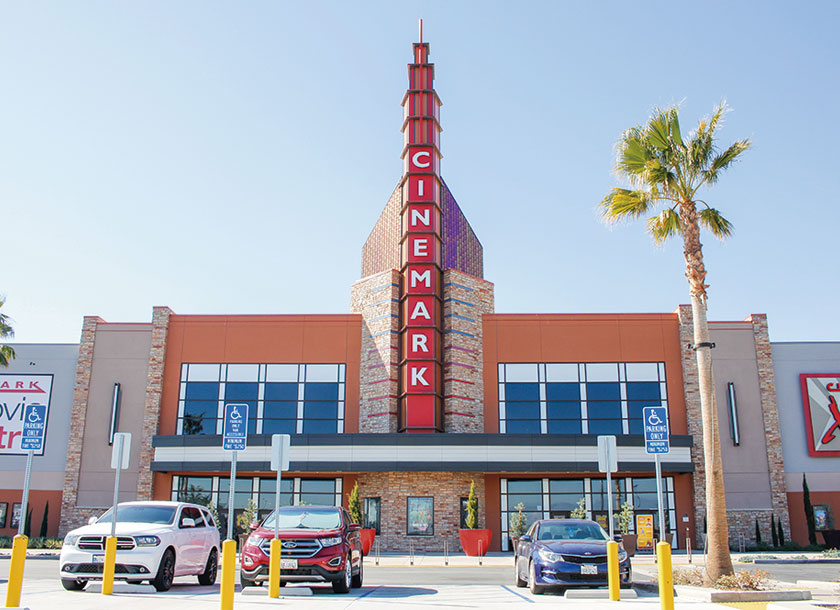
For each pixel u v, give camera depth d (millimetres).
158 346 39906
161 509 17984
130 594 15656
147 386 39344
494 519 37312
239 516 37469
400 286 39656
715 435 19719
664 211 22344
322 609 13461
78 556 16031
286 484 38000
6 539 36125
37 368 40469
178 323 40656
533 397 39344
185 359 40156
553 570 16188
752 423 38469
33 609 12586
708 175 21359
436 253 39000
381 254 43969
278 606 13875
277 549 15578
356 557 18328
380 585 19750
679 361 39594
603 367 39688
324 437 35656
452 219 43188
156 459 36812
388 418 37438
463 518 36312
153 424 38750
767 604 14508
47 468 39312
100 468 38656
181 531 17516
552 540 17312
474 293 40188
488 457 35312
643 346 39906
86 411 39375
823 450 38469
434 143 40562
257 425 39250
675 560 27969
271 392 39656
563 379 39594
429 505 35906
